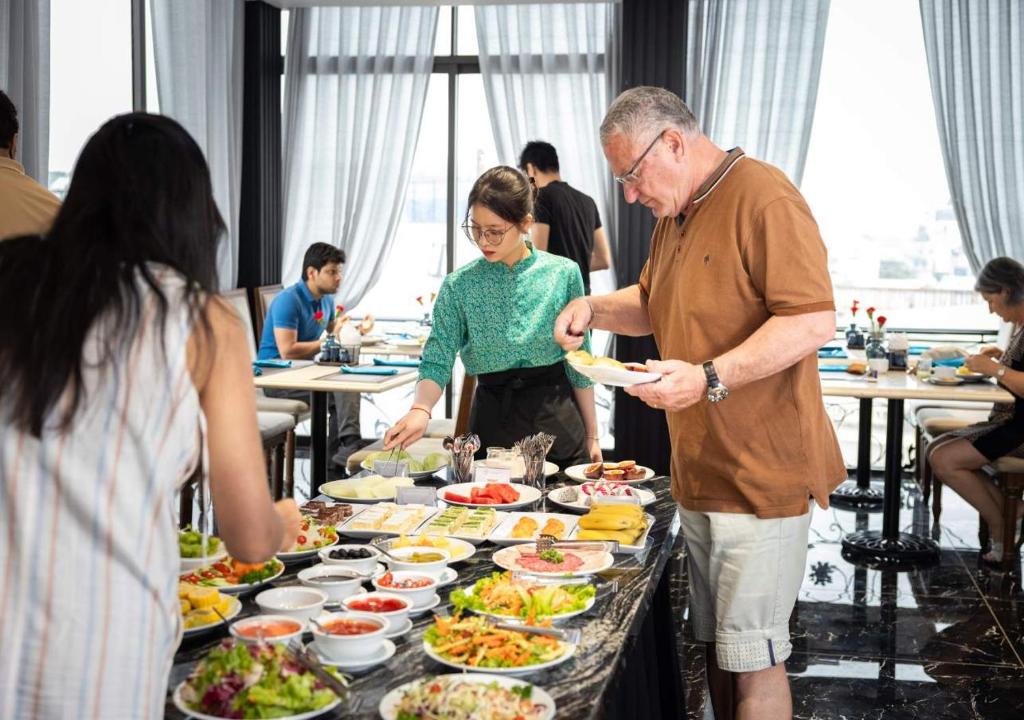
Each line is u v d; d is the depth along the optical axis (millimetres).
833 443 2381
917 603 4348
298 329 5883
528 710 1425
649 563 2209
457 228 7016
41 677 1186
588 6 6434
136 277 1230
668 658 2584
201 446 1300
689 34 6340
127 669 1208
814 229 2182
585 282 5375
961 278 6535
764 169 2225
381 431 7422
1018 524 5336
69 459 1198
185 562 1929
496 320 3033
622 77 6270
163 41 6066
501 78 6660
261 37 6680
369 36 6773
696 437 2297
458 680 1477
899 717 3277
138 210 1234
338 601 1894
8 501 1199
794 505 2246
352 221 6844
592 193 6523
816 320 2109
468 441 2867
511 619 1798
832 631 4020
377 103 6777
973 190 6270
